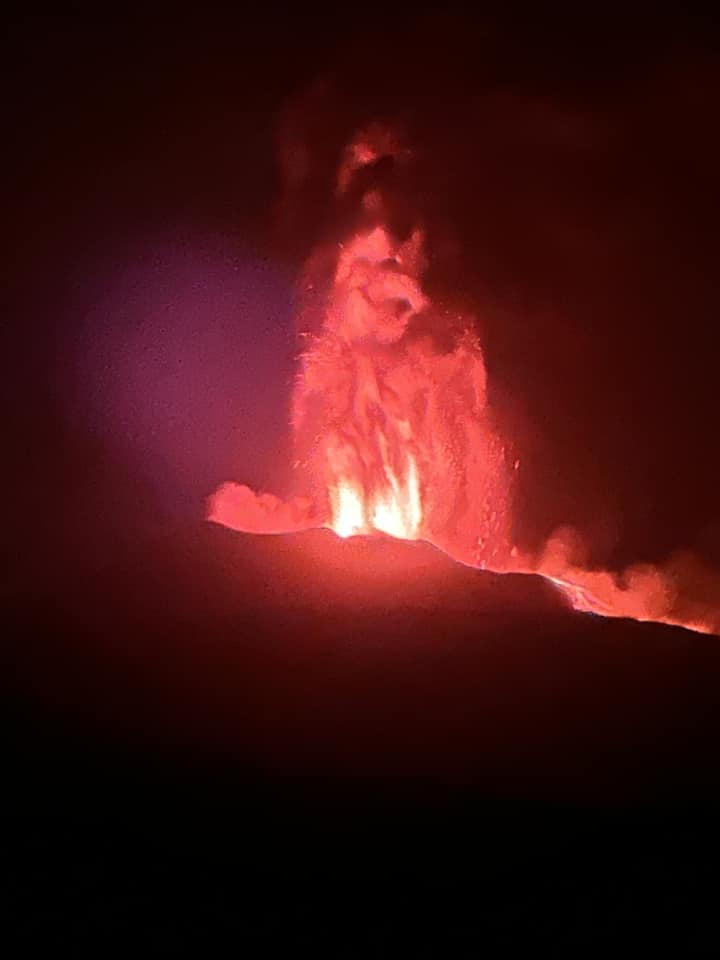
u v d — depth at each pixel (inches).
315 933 215.0
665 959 214.2
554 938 217.9
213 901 219.9
